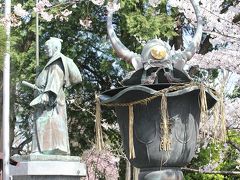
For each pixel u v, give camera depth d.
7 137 15.55
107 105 6.06
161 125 5.73
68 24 19.55
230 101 14.88
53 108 13.55
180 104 5.73
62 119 13.68
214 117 6.21
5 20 12.37
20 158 13.48
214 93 6.11
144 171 5.99
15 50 18.25
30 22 18.67
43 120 13.45
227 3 16.48
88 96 21.77
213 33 12.14
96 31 20.44
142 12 18.45
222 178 17.56
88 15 18.12
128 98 5.77
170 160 5.80
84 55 21.20
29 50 18.61
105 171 21.50
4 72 15.70
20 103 21.62
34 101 13.45
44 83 13.61
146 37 17.31
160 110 5.72
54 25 19.58
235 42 12.37
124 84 6.14
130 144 5.86
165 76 5.90
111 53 19.23
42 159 13.04
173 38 18.83
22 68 18.73
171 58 6.00
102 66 19.52
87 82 21.41
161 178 5.82
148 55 5.97
